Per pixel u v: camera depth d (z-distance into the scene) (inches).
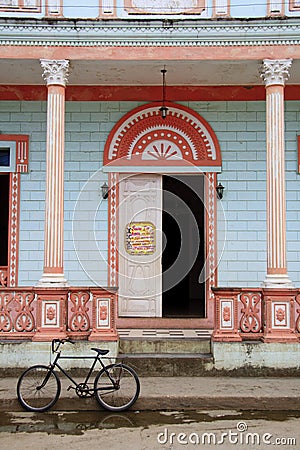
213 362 303.0
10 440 218.4
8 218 386.9
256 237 384.2
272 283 307.9
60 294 307.4
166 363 303.1
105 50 326.6
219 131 389.7
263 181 386.6
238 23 322.3
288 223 381.4
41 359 302.2
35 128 389.7
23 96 389.4
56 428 233.6
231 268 382.3
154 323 373.4
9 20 322.0
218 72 357.4
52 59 324.5
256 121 389.4
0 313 310.5
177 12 337.7
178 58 326.6
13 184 386.6
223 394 265.6
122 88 391.2
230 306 308.5
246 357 303.0
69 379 269.0
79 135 390.9
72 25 323.9
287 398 261.6
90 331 310.0
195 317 380.5
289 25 321.7
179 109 390.3
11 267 381.7
